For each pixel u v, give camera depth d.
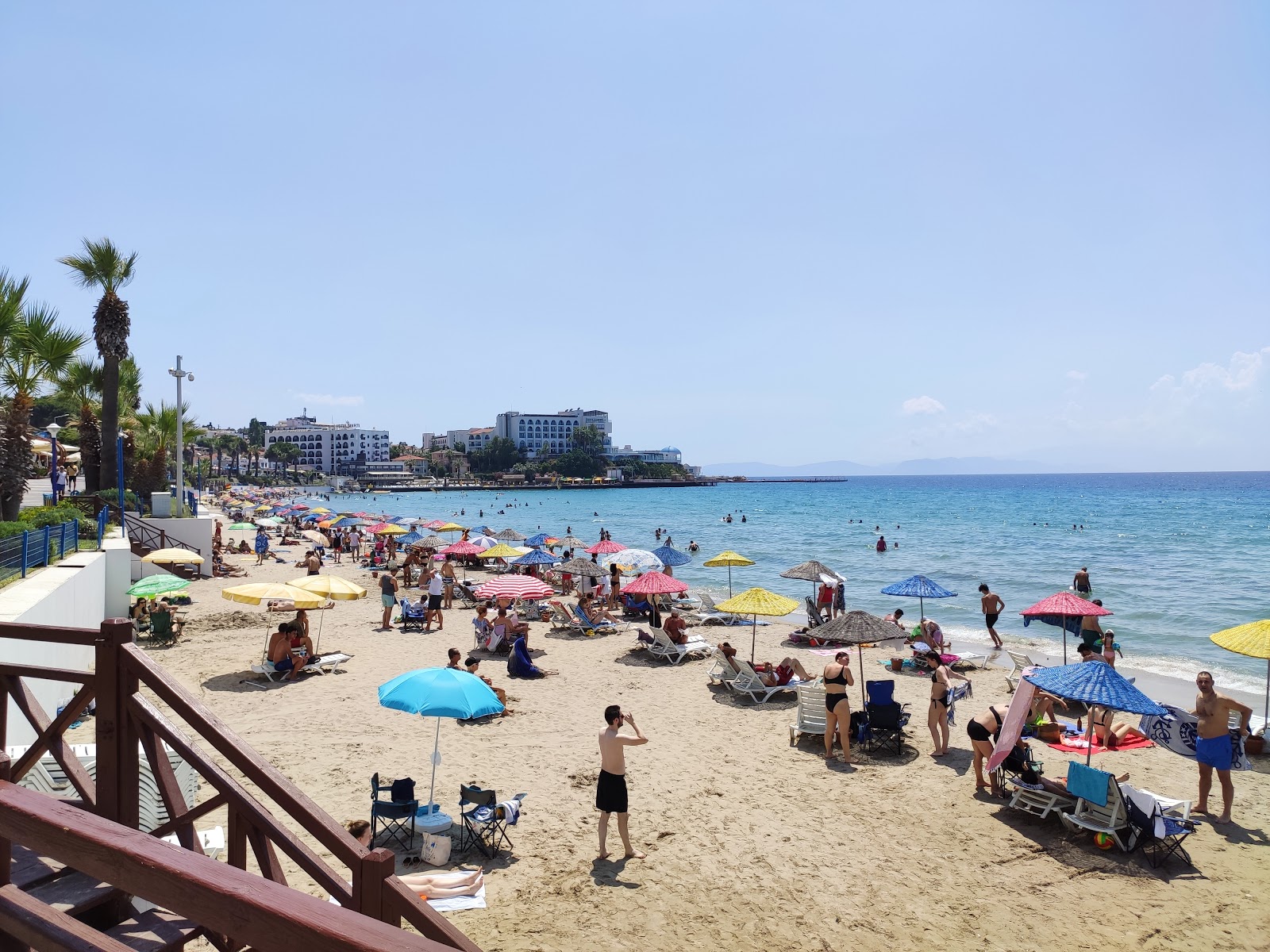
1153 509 90.56
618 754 8.24
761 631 21.89
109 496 29.89
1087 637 16.20
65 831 1.71
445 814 8.93
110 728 2.75
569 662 17.38
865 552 45.56
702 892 7.61
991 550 46.19
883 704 11.77
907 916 7.24
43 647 11.50
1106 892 7.68
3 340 21.48
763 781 10.41
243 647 17.77
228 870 1.53
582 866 8.09
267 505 68.19
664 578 18.50
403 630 20.48
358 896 2.26
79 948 1.77
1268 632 11.52
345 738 11.82
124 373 39.88
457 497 153.12
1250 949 6.76
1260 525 64.06
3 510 20.53
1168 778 10.76
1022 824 9.13
